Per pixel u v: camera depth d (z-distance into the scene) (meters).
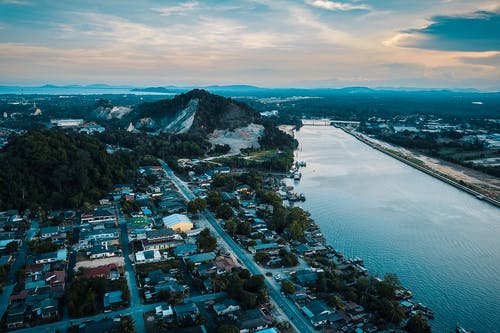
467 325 108.94
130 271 126.19
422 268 140.38
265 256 135.88
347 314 106.94
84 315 102.62
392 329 102.44
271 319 102.19
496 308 117.44
